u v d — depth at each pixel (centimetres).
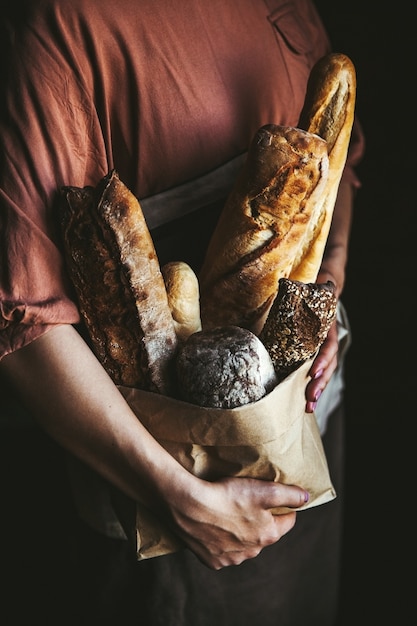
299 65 112
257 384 87
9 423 188
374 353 214
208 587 121
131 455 92
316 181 89
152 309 89
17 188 89
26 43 89
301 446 97
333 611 143
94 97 94
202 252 106
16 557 180
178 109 98
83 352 92
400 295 221
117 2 92
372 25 230
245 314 93
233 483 95
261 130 89
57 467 188
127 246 87
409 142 229
